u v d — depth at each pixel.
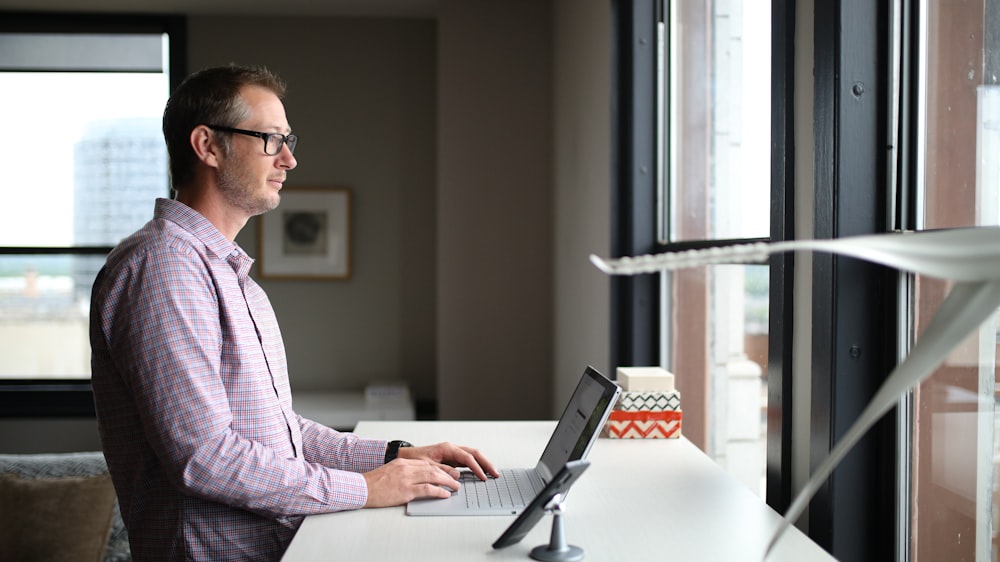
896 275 1.42
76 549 2.23
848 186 1.44
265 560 1.44
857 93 1.44
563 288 3.78
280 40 4.45
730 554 1.21
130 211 4.41
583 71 3.29
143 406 1.36
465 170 4.15
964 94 1.28
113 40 4.40
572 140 3.54
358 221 4.50
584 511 1.41
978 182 1.24
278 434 1.52
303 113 4.46
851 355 1.45
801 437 1.61
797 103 1.63
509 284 4.18
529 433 2.06
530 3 4.14
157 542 1.44
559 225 3.88
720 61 2.19
